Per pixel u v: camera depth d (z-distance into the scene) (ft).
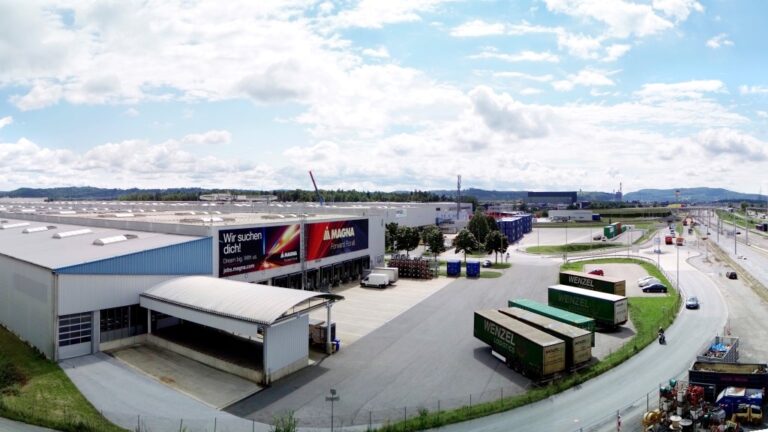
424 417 97.66
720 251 378.94
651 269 287.89
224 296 131.34
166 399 106.52
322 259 226.38
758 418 95.66
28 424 93.76
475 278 261.85
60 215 267.39
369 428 93.50
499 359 133.28
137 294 144.46
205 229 172.45
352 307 192.54
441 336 154.61
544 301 204.23
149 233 188.03
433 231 338.34
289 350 122.01
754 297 209.77
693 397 97.76
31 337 137.90
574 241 469.57
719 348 131.03
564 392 111.75
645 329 161.79
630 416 99.19
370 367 127.44
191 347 134.82
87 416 97.55
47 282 129.39
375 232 274.98
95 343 133.80
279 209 404.98
